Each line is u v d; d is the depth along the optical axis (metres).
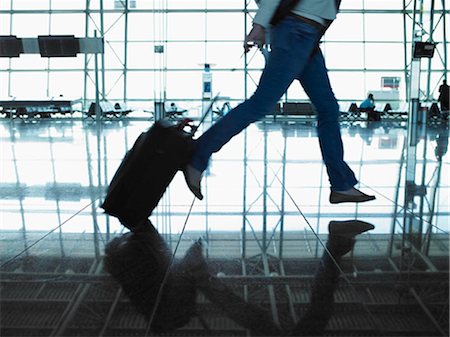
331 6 2.92
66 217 3.22
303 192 4.03
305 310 1.74
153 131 2.82
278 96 2.92
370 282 2.01
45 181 4.76
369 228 2.89
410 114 13.16
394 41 22.75
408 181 4.66
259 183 4.50
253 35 2.89
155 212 3.32
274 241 2.63
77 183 4.64
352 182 3.31
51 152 7.30
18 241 2.67
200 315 1.71
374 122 18.44
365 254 2.40
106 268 2.22
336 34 22.80
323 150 3.25
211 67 22.78
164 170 2.81
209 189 4.19
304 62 2.93
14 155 6.94
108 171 5.41
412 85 12.89
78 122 17.36
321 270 2.17
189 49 22.80
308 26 2.87
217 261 2.30
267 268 2.20
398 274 2.11
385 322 1.64
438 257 2.34
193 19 22.66
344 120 19.81
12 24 22.45
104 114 19.64
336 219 3.12
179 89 22.98
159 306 1.80
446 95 17.45
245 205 3.54
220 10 22.52
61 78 22.73
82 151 7.43
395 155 6.85
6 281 2.06
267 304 1.80
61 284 2.02
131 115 22.83
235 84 22.84
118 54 22.81
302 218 3.15
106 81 22.94
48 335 1.58
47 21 22.50
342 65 22.98
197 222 3.05
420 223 3.00
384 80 23.00
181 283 2.02
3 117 20.42
